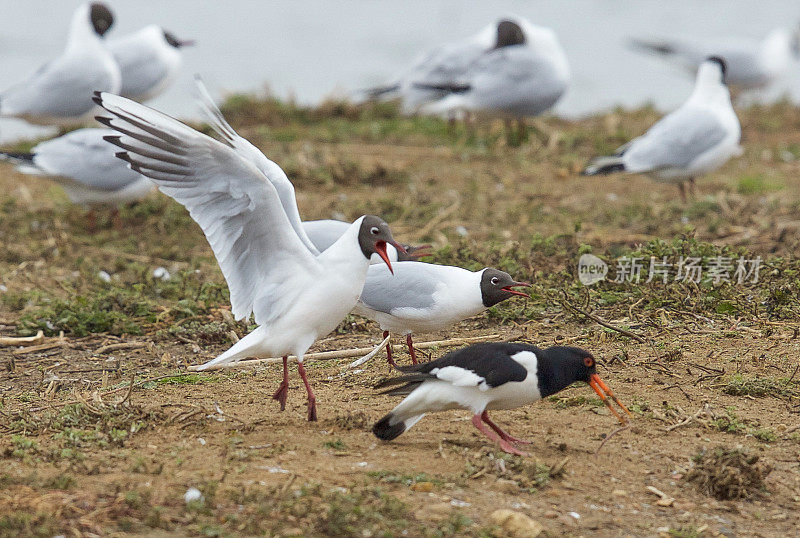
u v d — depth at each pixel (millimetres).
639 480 8156
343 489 7598
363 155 23094
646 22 43406
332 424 9141
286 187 10062
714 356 10953
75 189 17328
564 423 9273
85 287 14703
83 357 11875
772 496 8031
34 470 7977
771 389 9992
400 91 25719
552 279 13719
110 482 7633
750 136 26031
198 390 10352
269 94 28000
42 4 43438
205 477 7781
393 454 8406
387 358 11227
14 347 12297
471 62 24500
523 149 23734
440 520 7160
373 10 46250
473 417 8352
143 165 8789
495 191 20203
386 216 18375
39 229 18016
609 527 7344
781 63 27219
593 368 8578
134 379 10820
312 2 47812
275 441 8680
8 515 6969
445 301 10320
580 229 16516
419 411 8414
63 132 23234
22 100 19906
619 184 21000
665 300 12688
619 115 28141
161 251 16625
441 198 19609
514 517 7109
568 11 46125
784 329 11781
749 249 15633
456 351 8344
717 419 9297
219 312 13227
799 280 13062
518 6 47125
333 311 9102
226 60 36969
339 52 38750
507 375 8133
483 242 16641
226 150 8422
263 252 8977
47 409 9820
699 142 18203
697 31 41156
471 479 7934
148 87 22547
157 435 8867
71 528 6840
